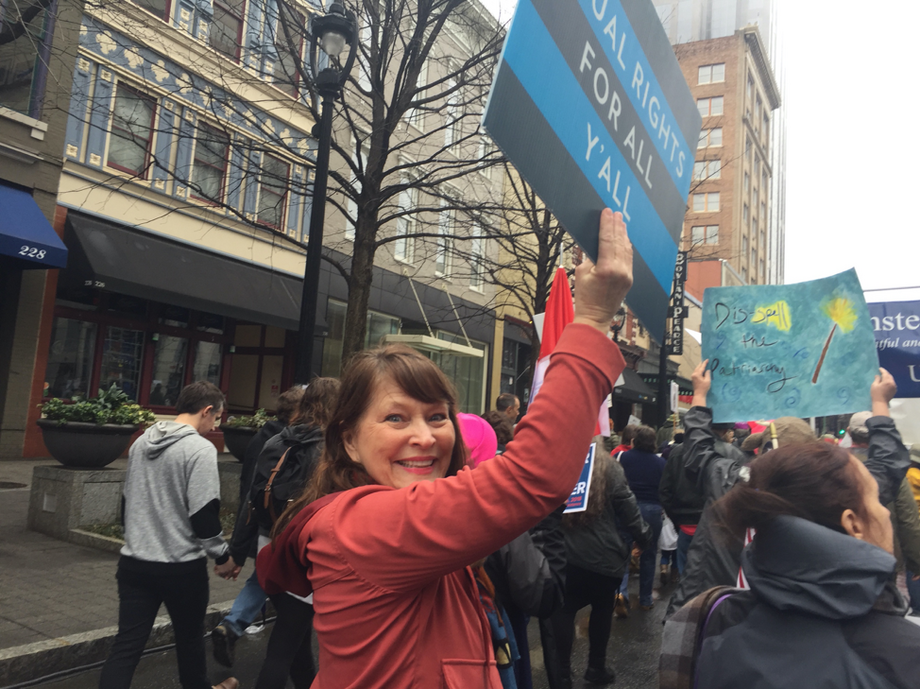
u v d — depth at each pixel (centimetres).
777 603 139
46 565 609
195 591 327
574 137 167
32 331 1220
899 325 480
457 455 148
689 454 346
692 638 160
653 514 687
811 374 338
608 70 184
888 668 127
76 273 1208
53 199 1206
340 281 1761
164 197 1386
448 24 1245
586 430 114
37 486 738
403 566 112
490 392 2356
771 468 155
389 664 114
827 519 146
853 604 132
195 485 324
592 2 178
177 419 350
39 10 800
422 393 134
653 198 206
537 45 156
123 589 321
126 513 328
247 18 1230
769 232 7794
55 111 1198
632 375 3030
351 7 916
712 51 6044
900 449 296
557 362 119
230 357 1720
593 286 125
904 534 404
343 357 905
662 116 213
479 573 201
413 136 1764
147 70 1318
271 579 139
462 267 2033
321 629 120
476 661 123
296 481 354
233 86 1422
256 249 1575
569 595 435
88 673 430
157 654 470
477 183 1872
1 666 397
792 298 350
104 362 1419
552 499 110
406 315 1983
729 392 356
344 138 1642
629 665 526
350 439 143
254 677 439
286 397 472
